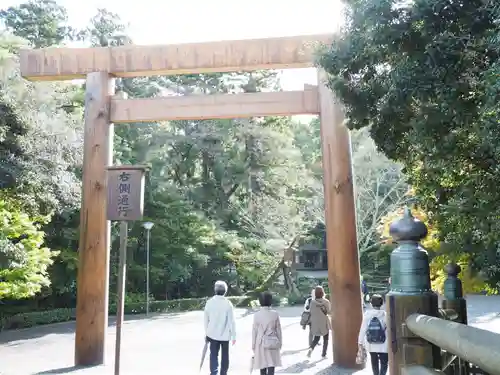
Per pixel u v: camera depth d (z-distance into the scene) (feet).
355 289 23.77
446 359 7.18
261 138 70.79
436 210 15.56
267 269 74.43
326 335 27.86
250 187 73.61
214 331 20.76
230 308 21.11
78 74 26.86
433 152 12.64
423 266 5.77
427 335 4.44
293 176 73.00
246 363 27.40
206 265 77.66
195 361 28.89
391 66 12.41
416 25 11.03
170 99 26.50
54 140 36.17
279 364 19.66
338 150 24.76
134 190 18.98
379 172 72.84
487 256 13.10
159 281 74.59
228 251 75.72
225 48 25.77
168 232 71.82
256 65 25.55
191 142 71.67
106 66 26.63
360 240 71.82
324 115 25.20
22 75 26.86
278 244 71.36
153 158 70.95
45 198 35.58
